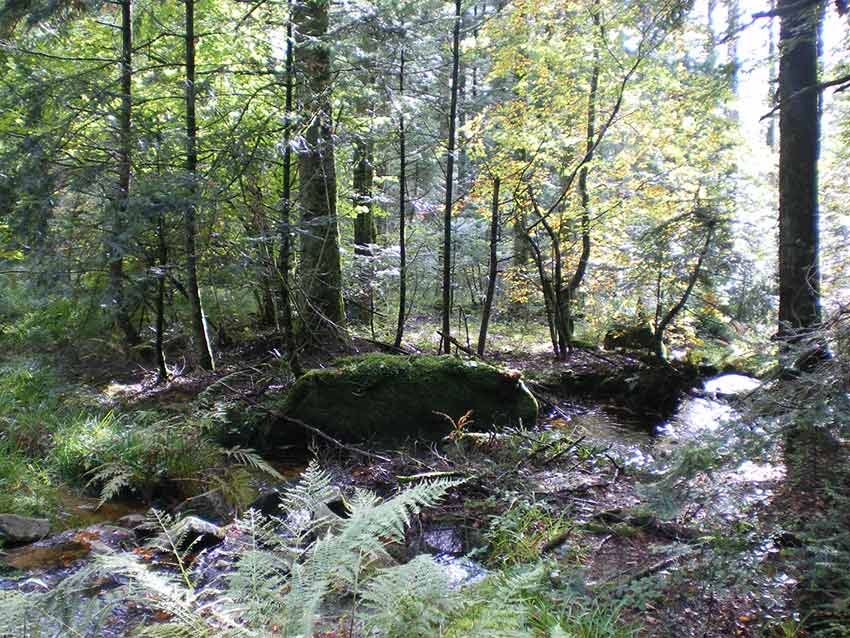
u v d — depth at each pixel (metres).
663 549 3.57
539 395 8.49
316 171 8.72
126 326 8.74
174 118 7.55
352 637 2.17
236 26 7.79
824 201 10.16
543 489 5.10
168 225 7.13
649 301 11.23
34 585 3.47
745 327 10.31
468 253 14.19
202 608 2.15
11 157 6.59
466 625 1.98
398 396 6.64
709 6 5.96
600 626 3.05
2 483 4.67
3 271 7.08
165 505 4.95
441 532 4.55
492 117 11.02
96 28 8.41
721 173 11.33
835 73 6.60
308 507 3.01
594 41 10.26
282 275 8.04
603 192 12.22
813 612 3.09
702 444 3.35
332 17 8.43
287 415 6.47
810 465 3.47
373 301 12.06
